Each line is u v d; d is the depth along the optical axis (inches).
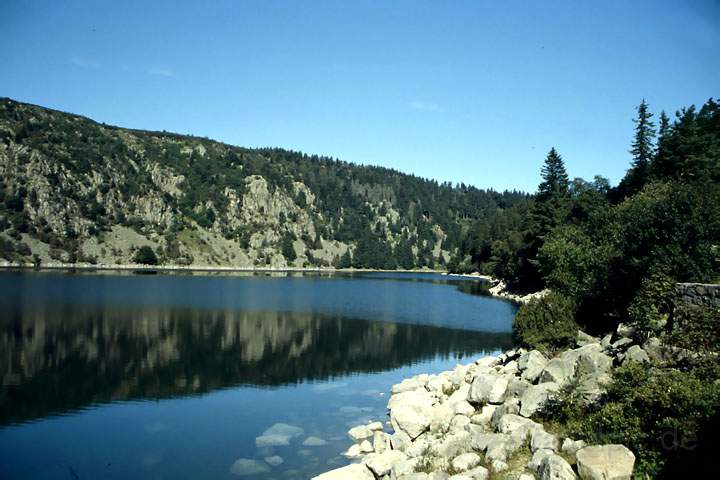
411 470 597.9
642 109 3149.6
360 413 978.1
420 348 1702.8
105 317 2162.9
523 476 486.9
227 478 677.9
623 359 708.0
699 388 490.3
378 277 7544.3
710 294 679.7
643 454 472.1
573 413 604.1
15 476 685.9
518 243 4284.0
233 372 1307.8
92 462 730.8
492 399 777.6
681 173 2330.2
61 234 7795.3
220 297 3376.0
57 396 1056.2
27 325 1873.8
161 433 853.2
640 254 1088.2
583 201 3435.0
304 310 2741.1
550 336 1032.2
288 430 872.9
